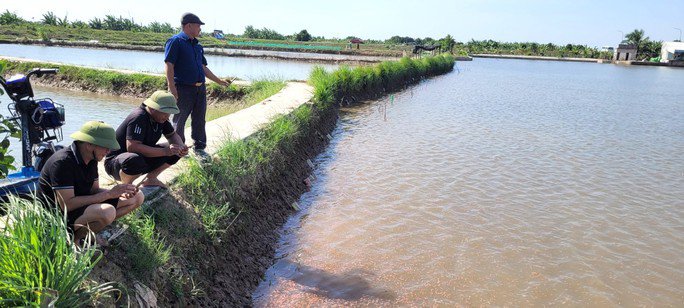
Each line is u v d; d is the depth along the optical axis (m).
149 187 6.64
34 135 6.29
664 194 11.26
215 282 6.31
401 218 9.38
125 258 5.18
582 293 6.89
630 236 8.82
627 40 112.62
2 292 3.81
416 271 7.38
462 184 11.52
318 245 8.20
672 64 93.69
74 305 4.03
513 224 9.20
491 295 6.78
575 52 116.94
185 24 8.05
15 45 55.72
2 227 4.85
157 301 5.19
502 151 15.02
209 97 21.80
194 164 7.66
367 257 7.79
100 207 4.72
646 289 7.04
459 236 8.60
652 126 20.98
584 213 9.88
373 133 17.23
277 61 50.88
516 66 73.62
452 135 17.25
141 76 24.39
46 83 25.81
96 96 23.30
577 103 28.56
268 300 6.57
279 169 10.36
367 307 6.45
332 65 46.41
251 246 7.62
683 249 8.35
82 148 4.70
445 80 41.50
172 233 6.19
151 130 6.35
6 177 5.91
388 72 30.92
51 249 4.11
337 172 12.34
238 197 8.12
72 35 69.25
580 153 15.18
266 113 13.75
